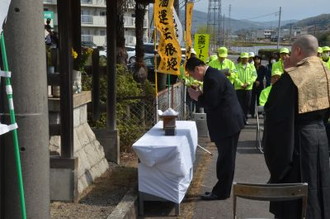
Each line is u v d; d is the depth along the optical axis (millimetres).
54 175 4699
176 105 9344
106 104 6410
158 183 4770
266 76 12734
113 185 5352
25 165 2818
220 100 5328
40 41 2811
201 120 9336
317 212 3406
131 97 7473
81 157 5355
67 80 4578
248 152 8461
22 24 2734
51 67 5043
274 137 3430
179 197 4785
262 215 5008
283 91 3408
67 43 4508
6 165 2830
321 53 10914
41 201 2887
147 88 8094
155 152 4574
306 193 3078
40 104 2836
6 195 2854
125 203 4637
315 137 3436
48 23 11953
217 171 5480
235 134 5367
